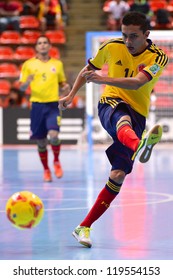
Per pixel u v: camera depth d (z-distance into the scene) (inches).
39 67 906.7
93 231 535.5
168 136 1604.3
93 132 1616.6
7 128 1685.5
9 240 498.0
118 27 1956.2
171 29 1913.1
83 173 1045.2
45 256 439.2
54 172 1043.9
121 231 534.3
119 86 445.4
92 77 444.1
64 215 617.9
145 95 480.7
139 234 520.7
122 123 455.5
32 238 506.0
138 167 1156.5
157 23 1913.1
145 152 442.3
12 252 454.0
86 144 1644.9
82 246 474.3
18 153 1476.4
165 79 1589.6
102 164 1202.0
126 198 737.6
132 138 442.9
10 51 1931.6
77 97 1744.6
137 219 592.7
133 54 472.7
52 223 574.2
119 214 621.6
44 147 930.7
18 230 540.4
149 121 1587.1
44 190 822.5
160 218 597.3
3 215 617.3
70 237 510.3
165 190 816.3
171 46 1587.1
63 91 923.4
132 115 475.5
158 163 1229.1
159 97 1589.6
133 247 469.1
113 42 481.4
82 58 1962.4
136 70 474.0
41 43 914.1
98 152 1483.8
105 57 490.6
